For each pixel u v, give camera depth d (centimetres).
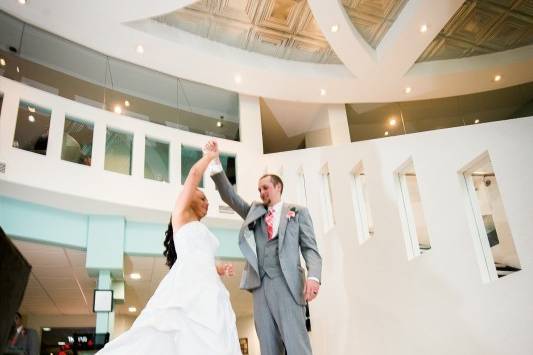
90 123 857
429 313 564
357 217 721
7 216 752
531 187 502
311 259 298
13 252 117
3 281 113
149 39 919
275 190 319
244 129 1084
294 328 279
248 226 309
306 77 1062
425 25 909
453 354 528
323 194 823
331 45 970
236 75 1041
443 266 560
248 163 1034
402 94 1164
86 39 912
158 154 933
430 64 1116
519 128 531
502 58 1102
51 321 1329
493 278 519
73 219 827
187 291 210
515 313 474
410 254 618
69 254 862
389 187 659
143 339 192
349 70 1077
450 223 567
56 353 1345
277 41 1014
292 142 1359
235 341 210
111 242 836
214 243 241
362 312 664
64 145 809
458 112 1220
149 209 858
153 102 1102
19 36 923
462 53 1109
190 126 1110
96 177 821
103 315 794
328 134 1185
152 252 873
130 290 1131
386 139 676
